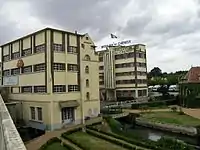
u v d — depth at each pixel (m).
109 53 89.94
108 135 36.84
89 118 49.47
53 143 33.66
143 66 88.50
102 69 91.88
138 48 86.19
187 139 38.25
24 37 48.69
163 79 130.50
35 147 30.98
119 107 64.75
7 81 55.16
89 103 49.88
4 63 57.09
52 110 41.94
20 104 49.25
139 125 50.25
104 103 77.38
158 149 28.86
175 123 45.41
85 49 50.34
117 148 30.27
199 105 68.88
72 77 46.22
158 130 45.41
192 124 44.19
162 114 57.88
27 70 48.28
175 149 28.92
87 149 29.66
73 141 33.34
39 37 44.84
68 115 44.91
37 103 44.53
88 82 50.19
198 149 31.28
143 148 30.03
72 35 46.97
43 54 43.50
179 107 70.69
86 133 39.22
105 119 48.16
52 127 41.59
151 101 76.56
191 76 72.50
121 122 53.84
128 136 35.75
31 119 46.00
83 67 48.81
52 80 42.44
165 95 87.56
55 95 42.56
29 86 47.34
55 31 43.91
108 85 89.81
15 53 52.75
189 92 70.81
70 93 45.25
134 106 67.50
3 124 9.77
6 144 7.10
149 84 127.31
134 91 84.44
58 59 43.84
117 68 88.88
